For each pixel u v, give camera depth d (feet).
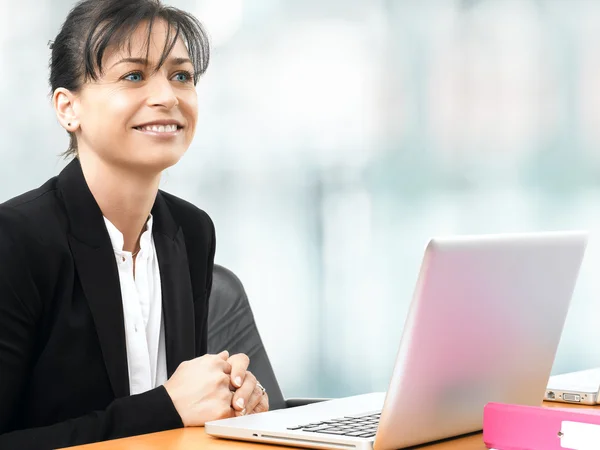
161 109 5.34
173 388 4.84
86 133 5.49
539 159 19.07
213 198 18.71
